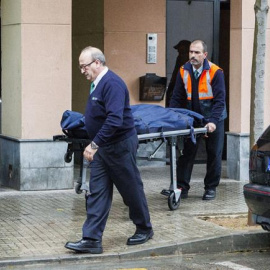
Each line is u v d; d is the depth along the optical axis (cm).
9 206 1344
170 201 1303
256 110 1173
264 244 1128
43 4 1464
